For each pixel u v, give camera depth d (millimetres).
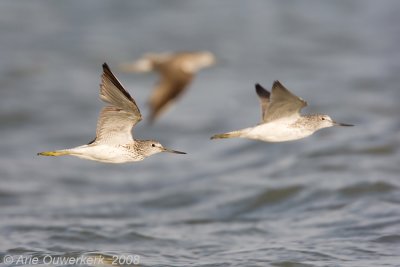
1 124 27188
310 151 22594
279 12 40406
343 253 15336
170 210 19625
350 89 29875
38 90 30188
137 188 21703
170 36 36844
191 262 15234
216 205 19562
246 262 15062
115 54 34375
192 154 24297
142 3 41250
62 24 37906
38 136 26125
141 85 31203
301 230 17062
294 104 13273
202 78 32188
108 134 12648
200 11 40562
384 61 33531
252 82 31594
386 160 21594
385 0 42250
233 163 23000
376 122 25391
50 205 20141
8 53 33969
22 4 40281
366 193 19078
